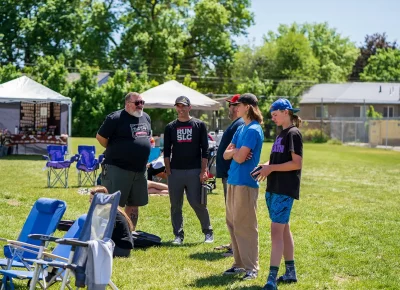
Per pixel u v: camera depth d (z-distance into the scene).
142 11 61.41
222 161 8.09
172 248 8.53
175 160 8.78
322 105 56.16
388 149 41.69
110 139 8.52
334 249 8.62
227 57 66.44
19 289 6.33
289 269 6.76
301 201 13.76
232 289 6.45
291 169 6.29
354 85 63.44
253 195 6.85
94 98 46.19
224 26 67.56
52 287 6.34
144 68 56.78
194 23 64.25
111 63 59.25
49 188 14.83
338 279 7.09
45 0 58.47
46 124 31.42
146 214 11.26
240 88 55.31
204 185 8.84
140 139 8.49
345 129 51.34
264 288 6.27
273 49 68.06
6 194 13.20
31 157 25.41
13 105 30.80
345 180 19.27
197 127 8.77
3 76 45.41
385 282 6.95
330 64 80.75
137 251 8.27
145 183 8.71
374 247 8.81
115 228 7.73
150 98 20.59
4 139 26.61
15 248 5.91
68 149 26.00
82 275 5.20
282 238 6.39
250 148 6.72
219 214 11.51
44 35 56.97
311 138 52.53
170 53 60.91
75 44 59.03
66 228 7.23
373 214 11.97
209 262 7.73
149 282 6.75
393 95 61.31
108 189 8.49
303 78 65.94
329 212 12.11
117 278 6.86
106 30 59.56
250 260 6.94
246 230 6.91
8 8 56.69
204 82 66.88
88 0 61.97
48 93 24.66
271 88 55.31
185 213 11.46
